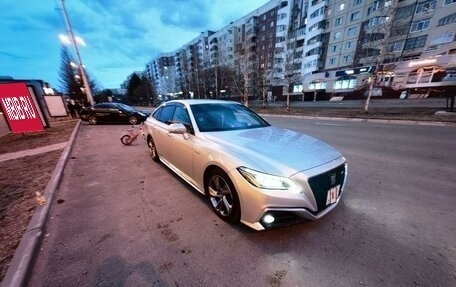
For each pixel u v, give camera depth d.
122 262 2.00
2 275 1.79
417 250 2.10
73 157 5.59
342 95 35.28
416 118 10.98
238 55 35.66
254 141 2.67
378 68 15.65
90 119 13.43
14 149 6.81
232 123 3.47
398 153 5.43
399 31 22.41
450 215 2.69
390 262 1.96
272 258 2.03
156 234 2.40
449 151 5.52
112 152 6.12
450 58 23.30
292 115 16.75
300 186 2.06
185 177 3.36
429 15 27.94
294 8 44.62
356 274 1.84
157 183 3.81
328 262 1.97
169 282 1.78
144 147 6.76
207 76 49.12
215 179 2.65
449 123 9.30
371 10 32.84
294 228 2.46
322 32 40.69
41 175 4.17
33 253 2.04
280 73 43.56
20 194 3.34
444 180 3.74
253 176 2.10
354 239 2.27
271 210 2.04
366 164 4.66
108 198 3.27
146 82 68.75
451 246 2.15
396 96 27.70
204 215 2.76
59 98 16.91
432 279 1.77
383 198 3.14
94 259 2.03
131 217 2.75
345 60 37.91
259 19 52.25
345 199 3.13
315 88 39.56
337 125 10.79
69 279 1.81
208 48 68.44
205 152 2.68
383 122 11.34
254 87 39.91
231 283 1.77
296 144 2.64
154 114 5.00
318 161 2.28
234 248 2.16
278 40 46.56
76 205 3.06
